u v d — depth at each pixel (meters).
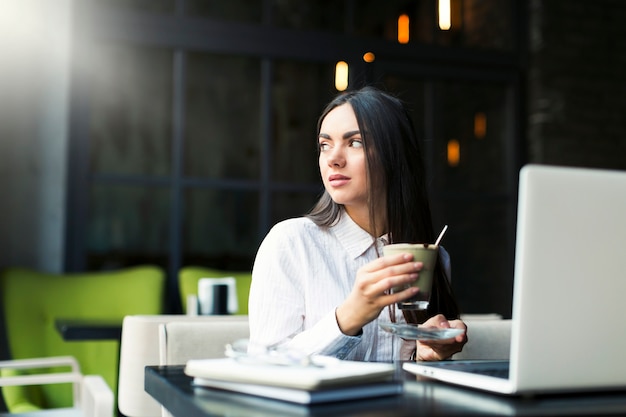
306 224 1.36
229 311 2.60
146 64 3.79
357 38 4.04
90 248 3.69
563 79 4.36
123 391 1.42
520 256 0.81
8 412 2.51
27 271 3.17
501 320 1.61
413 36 4.16
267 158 3.91
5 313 3.05
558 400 0.82
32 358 2.99
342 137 1.36
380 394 0.84
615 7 4.50
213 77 3.88
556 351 0.82
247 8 3.91
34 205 3.68
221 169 3.87
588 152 4.38
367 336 1.33
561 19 4.38
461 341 1.24
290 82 3.97
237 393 0.85
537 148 4.29
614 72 4.46
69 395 2.90
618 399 0.83
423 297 1.01
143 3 3.76
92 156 3.71
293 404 0.78
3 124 3.66
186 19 3.79
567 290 0.82
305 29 3.97
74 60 3.67
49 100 3.71
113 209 3.73
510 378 0.82
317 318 1.28
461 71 4.23
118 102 3.75
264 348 0.92
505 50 4.32
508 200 4.25
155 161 3.79
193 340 1.32
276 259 1.29
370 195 1.35
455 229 4.14
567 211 0.82
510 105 4.32
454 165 4.17
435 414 0.72
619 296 0.84
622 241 0.84
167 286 3.78
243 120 3.91
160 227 3.79
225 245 3.86
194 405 0.79
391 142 1.36
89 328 2.28
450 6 4.22
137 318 1.44
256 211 3.91
